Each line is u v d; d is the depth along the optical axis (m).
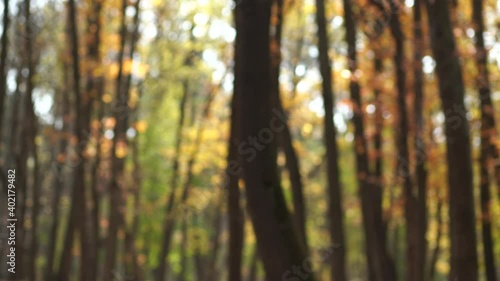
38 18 18.38
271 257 6.83
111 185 17.17
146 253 28.31
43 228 27.92
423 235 12.60
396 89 13.55
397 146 13.98
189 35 20.61
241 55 7.00
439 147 14.20
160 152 26.80
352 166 23.33
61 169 20.03
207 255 30.03
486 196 12.78
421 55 12.84
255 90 6.93
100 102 17.20
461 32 12.66
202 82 24.78
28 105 17.05
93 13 16.78
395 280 13.63
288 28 20.36
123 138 18.08
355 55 13.23
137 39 18.64
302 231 11.47
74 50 14.88
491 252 12.63
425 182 12.70
